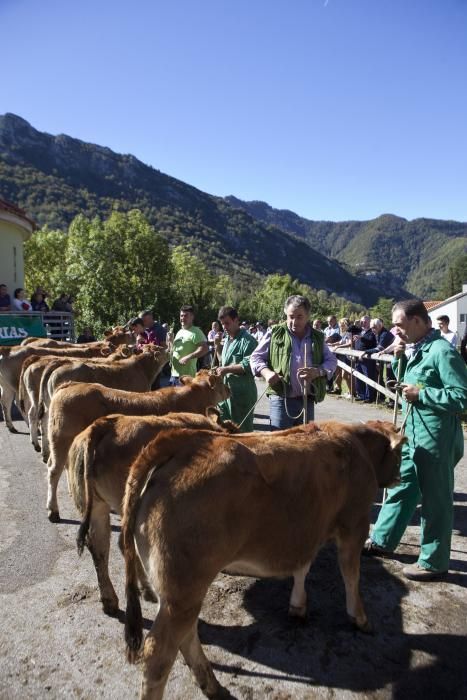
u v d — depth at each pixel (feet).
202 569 8.59
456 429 13.58
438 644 11.18
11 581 13.39
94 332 107.55
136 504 8.96
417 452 13.57
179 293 124.88
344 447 11.35
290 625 11.80
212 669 9.90
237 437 10.31
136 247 122.83
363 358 39.45
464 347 31.65
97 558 11.98
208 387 18.48
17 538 15.99
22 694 9.53
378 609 12.45
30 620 11.71
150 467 9.11
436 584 13.61
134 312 109.60
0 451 26.32
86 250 122.31
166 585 8.50
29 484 21.07
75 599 12.62
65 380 23.47
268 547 9.64
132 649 8.55
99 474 11.44
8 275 62.90
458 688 9.91
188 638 9.41
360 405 38.83
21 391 26.99
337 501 11.04
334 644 11.14
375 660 10.66
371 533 16.53
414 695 9.71
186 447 9.34
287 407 16.25
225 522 8.82
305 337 16.20
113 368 25.08
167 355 27.76
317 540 10.55
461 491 20.85
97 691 9.64
